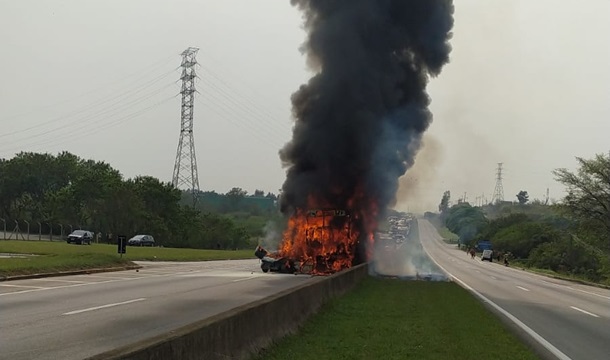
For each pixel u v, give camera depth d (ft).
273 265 128.06
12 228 385.50
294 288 52.16
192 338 26.55
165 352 23.68
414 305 71.97
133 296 70.28
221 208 477.36
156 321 49.52
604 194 203.31
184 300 67.10
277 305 43.11
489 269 223.51
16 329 43.55
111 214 310.24
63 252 149.79
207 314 54.60
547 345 49.65
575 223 216.95
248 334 35.37
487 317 62.44
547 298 101.40
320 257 128.98
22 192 390.63
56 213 320.29
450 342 45.83
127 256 171.83
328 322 54.19
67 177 402.31
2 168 390.21
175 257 187.21
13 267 94.02
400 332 50.14
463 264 247.91
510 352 42.75
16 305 57.93
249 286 89.71
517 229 400.26
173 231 335.06
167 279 101.81
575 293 120.26
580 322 67.05
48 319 49.06
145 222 318.86
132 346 22.27
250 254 248.73
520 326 61.16
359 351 40.65
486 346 44.73
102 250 180.24
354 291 87.25
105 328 45.09
